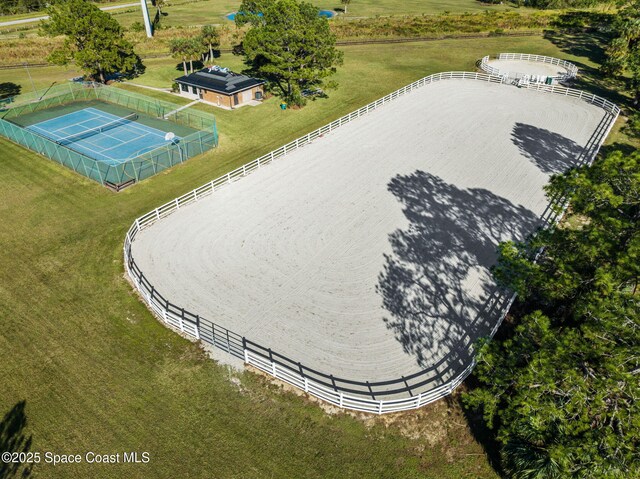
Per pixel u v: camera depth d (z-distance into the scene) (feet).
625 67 187.32
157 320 82.99
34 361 75.20
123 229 107.55
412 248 99.50
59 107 184.55
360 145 143.74
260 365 73.15
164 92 194.29
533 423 49.78
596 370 51.75
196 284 90.33
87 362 75.10
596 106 169.17
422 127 155.33
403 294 87.71
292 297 87.10
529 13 309.83
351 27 277.44
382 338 78.89
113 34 196.24
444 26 278.67
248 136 153.38
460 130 152.46
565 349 52.54
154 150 132.57
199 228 106.32
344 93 190.19
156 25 279.90
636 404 46.73
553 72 204.85
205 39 211.00
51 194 121.29
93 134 157.28
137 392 70.49
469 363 74.59
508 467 56.24
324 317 82.89
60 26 182.60
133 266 95.09
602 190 61.72
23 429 65.36
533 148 140.15
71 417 66.95
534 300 85.51
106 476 59.98
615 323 50.90
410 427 65.87
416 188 120.88
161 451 62.85
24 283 91.56
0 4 337.11
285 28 163.84
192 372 73.41
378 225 106.83
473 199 116.37
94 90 194.39
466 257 96.99
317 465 61.36
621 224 58.70
